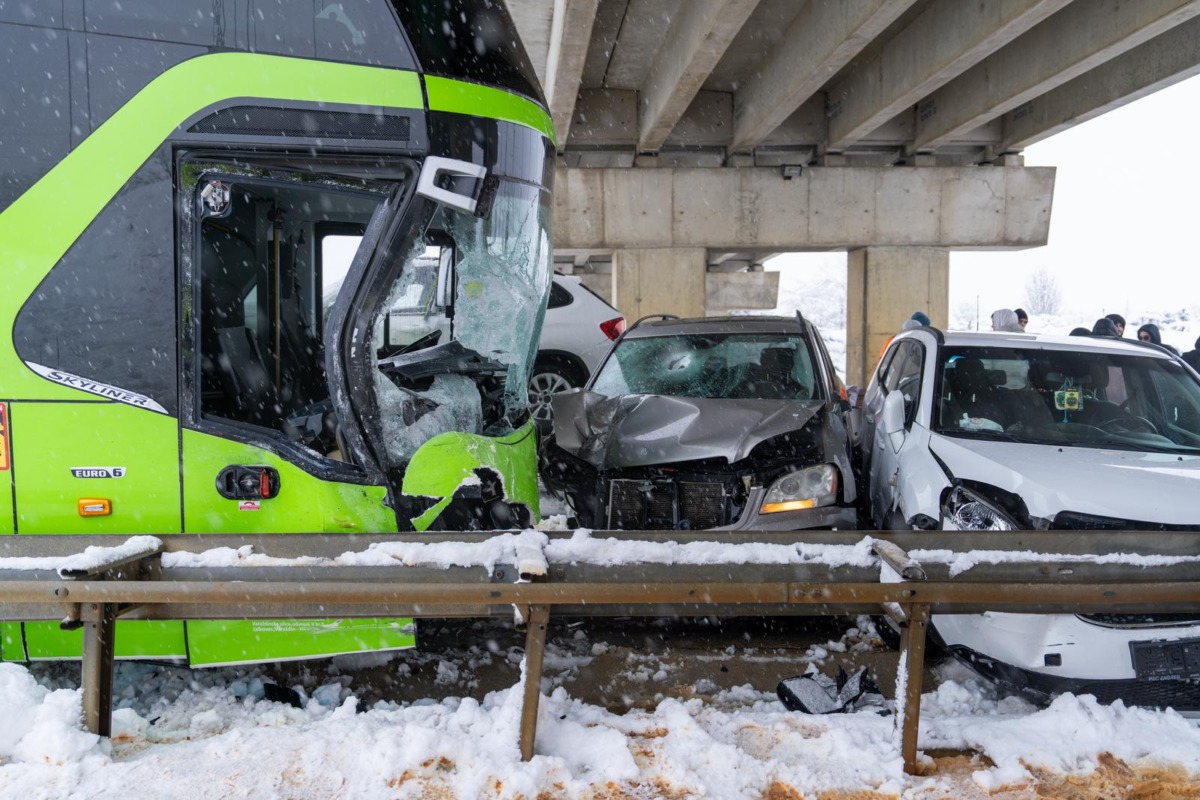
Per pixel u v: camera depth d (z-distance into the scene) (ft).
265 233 16.44
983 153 69.15
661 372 22.33
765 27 53.62
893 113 58.34
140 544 11.55
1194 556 12.45
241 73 12.96
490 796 10.34
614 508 18.16
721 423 18.28
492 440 14.46
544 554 11.64
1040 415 17.63
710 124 67.41
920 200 68.18
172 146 12.78
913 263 68.54
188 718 12.98
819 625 18.08
